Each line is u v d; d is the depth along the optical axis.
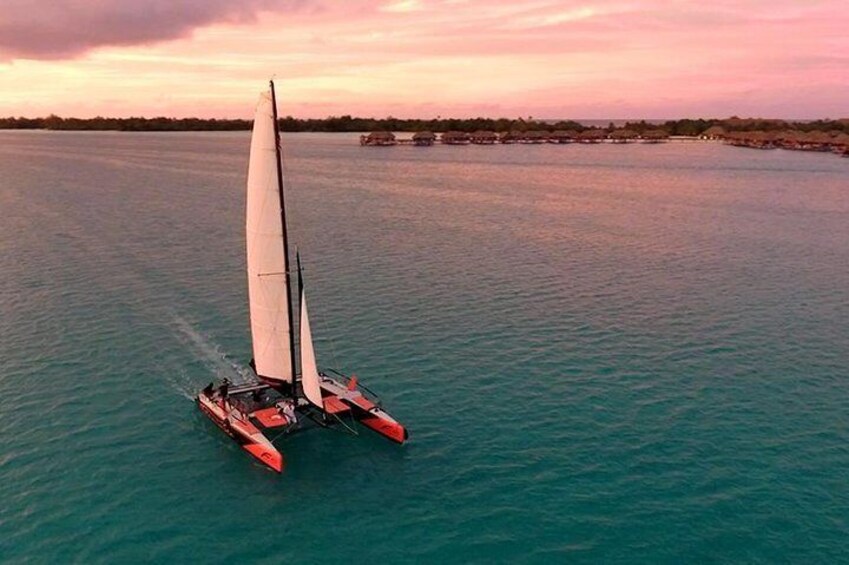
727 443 35.12
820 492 30.94
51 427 36.19
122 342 48.31
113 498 30.25
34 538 27.56
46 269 68.06
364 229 93.69
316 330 50.88
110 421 37.06
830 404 39.56
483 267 71.44
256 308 35.66
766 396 40.53
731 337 50.44
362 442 35.19
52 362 44.53
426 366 44.56
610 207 116.81
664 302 59.19
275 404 36.53
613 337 50.16
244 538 27.77
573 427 36.72
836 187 144.88
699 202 122.56
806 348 48.31
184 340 49.00
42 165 188.75
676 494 30.78
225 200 123.94
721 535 28.03
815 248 83.38
